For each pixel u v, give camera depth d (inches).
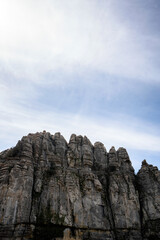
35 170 2687.0
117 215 2721.5
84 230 2384.4
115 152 3769.7
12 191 2234.3
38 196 2417.6
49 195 2484.0
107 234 2486.5
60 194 2556.6
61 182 2687.0
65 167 3019.2
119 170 3405.5
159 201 2896.2
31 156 2832.2
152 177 3248.0
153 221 2731.3
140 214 2896.2
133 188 3075.8
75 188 2706.7
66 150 3491.6
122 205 2819.9
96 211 2628.0
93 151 3752.5
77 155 3400.6
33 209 2267.5
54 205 2412.6
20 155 2760.8
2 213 2060.8
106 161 3627.0
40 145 3169.3
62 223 2295.8
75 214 2456.9
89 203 2652.6
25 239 1993.1
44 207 2356.1
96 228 2464.3
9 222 2030.0
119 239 2511.1
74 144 3612.2
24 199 2229.3
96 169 3422.7
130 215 2748.5
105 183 3142.2
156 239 2551.7
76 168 3122.5
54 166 2940.5
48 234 2153.1
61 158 3191.4
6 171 2425.0
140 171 3435.0
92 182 2928.2
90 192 2773.1
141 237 2588.6
